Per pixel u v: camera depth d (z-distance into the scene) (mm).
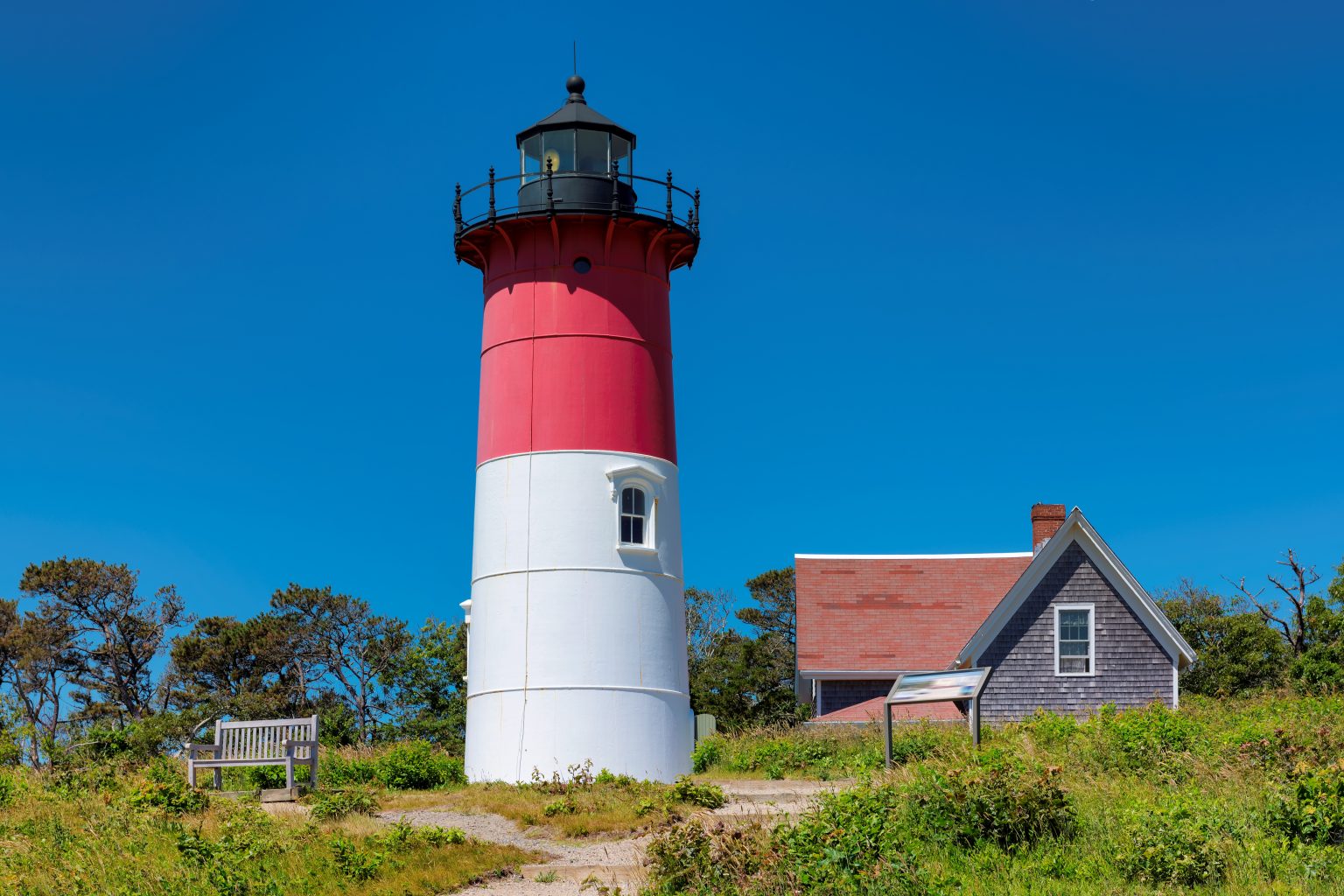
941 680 20922
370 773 25344
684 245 28625
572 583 26125
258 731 22406
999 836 15867
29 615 54562
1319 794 15500
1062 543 29172
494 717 26156
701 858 14758
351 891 15570
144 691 56062
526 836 19375
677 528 27781
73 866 15219
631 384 27219
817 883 13938
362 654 54125
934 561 36031
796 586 35312
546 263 27438
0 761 21875
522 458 26828
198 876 15453
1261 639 44094
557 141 28141
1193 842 14719
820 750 26531
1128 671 28797
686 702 27234
